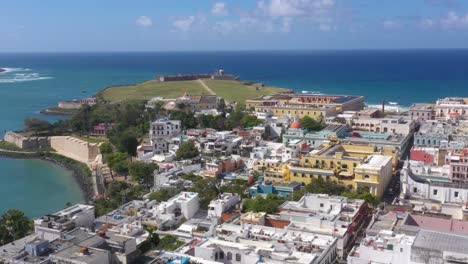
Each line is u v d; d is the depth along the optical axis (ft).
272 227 515.91
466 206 573.74
